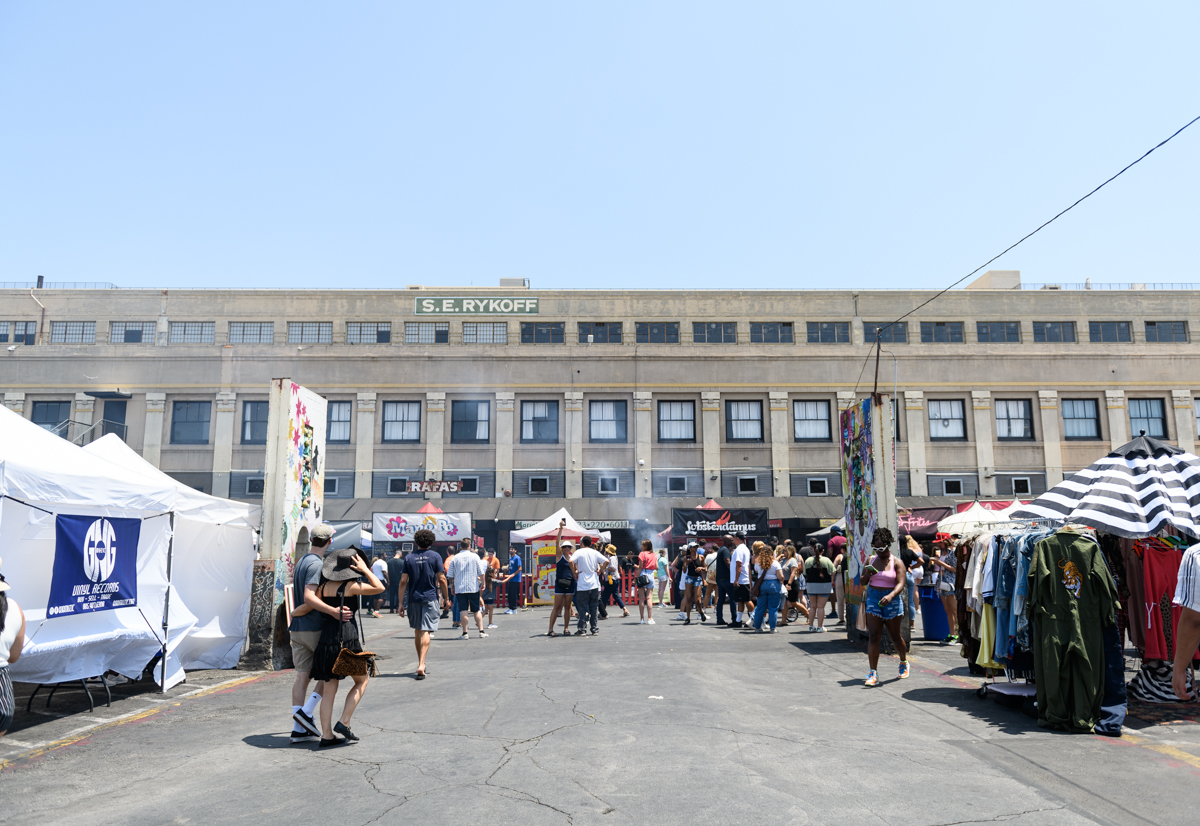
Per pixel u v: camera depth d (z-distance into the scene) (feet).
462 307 111.55
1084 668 24.04
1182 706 27.50
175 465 106.42
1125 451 29.55
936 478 107.45
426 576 35.68
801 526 101.76
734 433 109.60
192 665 37.78
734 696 29.58
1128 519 27.04
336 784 18.83
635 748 21.85
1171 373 110.01
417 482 106.73
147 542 32.01
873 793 17.99
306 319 111.04
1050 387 109.50
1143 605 28.55
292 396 41.32
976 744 22.58
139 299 111.14
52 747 22.95
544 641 49.03
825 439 109.60
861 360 110.32
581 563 52.47
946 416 109.19
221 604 38.19
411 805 17.22
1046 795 17.94
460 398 109.60
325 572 22.99
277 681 35.09
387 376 109.19
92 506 28.12
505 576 77.66
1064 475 107.55
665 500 106.93
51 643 25.98
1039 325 111.75
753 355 110.42
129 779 19.60
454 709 27.63
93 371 107.34
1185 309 112.47
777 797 17.63
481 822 16.12
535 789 18.28
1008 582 27.45
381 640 51.37
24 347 107.45
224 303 111.24
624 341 111.14
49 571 26.09
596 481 108.06
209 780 19.39
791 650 42.78
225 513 37.76
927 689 31.24
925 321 111.65
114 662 30.25
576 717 25.86
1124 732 23.95
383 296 111.55
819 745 22.29
